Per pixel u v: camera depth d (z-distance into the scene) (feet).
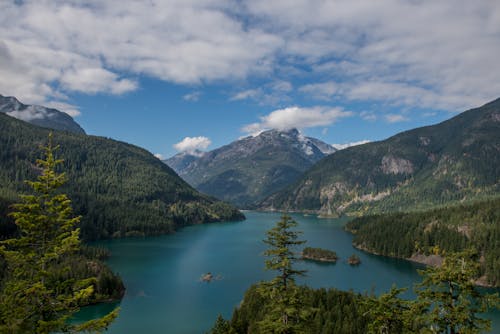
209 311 363.97
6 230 561.43
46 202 91.61
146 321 336.90
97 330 84.17
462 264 99.30
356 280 483.92
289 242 127.44
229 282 472.44
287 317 120.26
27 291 82.02
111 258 634.02
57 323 80.79
